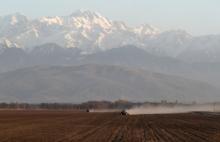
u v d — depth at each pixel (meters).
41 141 133.00
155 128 187.62
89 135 152.62
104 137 145.75
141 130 176.50
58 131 168.88
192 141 135.12
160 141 134.88
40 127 190.00
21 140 134.88
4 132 162.00
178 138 143.62
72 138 142.25
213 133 162.62
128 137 146.12
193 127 193.50
